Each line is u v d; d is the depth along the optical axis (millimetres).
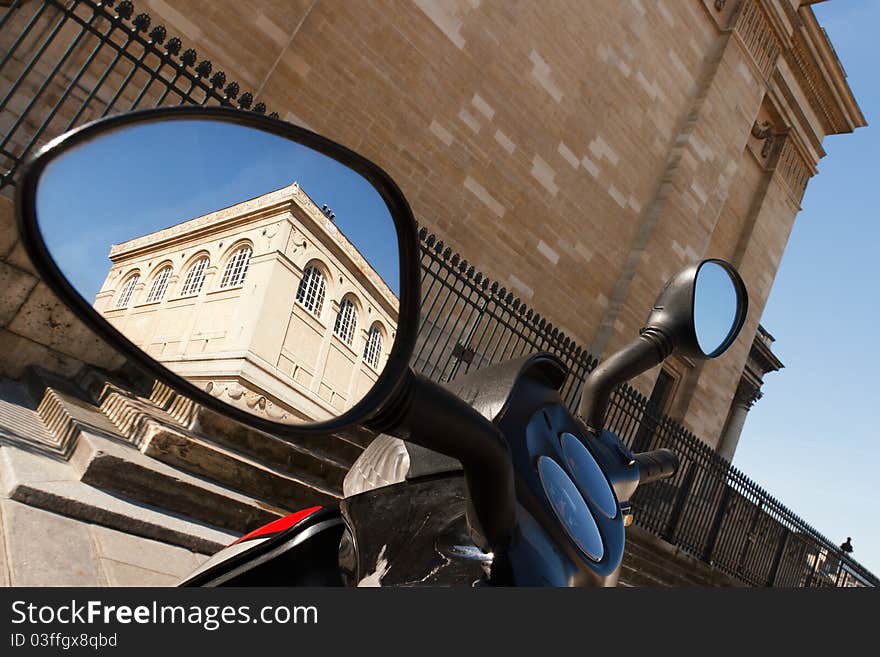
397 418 738
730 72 18875
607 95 16000
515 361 1198
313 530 1202
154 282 722
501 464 791
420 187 12836
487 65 13633
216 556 1294
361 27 11828
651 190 17422
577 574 963
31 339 6199
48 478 3635
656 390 20391
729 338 1567
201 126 733
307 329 791
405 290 787
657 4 16953
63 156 615
